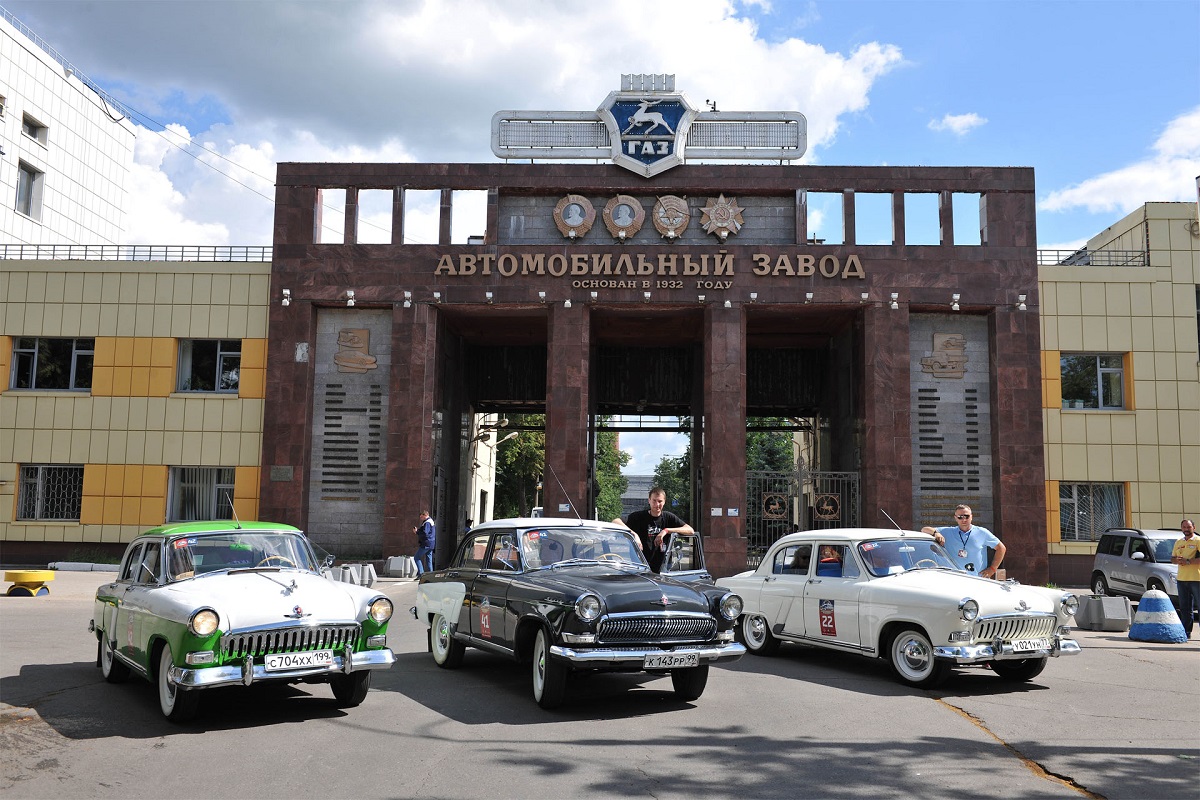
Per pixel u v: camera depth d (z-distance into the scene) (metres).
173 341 27.58
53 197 36.28
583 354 25.70
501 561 9.80
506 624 9.05
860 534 11.16
